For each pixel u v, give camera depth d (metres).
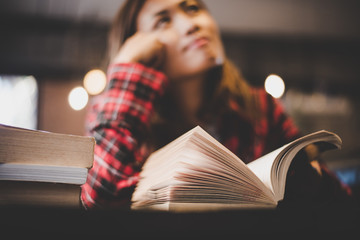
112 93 0.87
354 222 0.40
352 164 2.24
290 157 0.55
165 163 0.56
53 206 0.35
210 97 1.08
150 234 0.35
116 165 0.72
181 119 1.07
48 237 0.34
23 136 0.47
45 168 0.47
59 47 5.07
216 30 1.09
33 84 5.41
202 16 1.06
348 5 4.94
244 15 5.16
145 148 0.93
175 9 1.03
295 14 5.15
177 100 1.06
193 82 1.05
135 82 0.89
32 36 5.04
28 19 4.95
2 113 5.26
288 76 5.73
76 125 5.58
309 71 5.76
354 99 6.06
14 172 0.46
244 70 5.55
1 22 4.92
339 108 6.05
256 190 0.50
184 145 0.52
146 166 0.67
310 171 0.59
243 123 1.09
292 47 5.68
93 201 0.69
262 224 0.38
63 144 0.49
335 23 5.36
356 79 5.91
